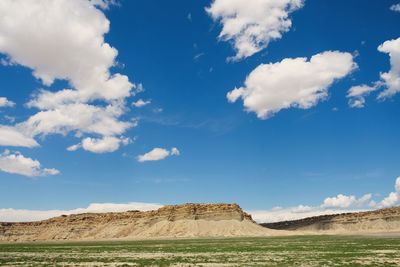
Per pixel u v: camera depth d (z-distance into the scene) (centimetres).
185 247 11450
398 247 9212
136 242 18438
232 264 5572
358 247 9525
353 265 5162
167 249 10381
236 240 18300
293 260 6078
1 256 8062
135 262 6169
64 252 9662
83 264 5956
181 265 5541
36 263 6169
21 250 11025
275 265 5322
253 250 9144
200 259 6569
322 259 6178
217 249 9894
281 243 13350
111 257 7450
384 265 5119
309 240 15962
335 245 10869
